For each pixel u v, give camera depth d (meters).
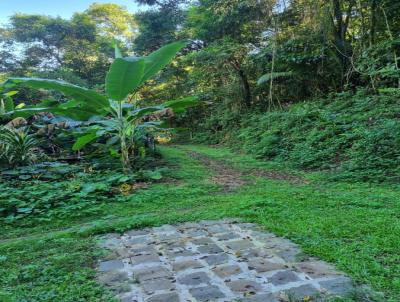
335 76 11.62
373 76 9.90
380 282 2.22
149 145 9.21
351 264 2.48
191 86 18.97
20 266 2.85
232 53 13.67
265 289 2.24
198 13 15.80
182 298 2.18
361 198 4.53
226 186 6.09
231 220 3.81
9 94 8.85
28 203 4.75
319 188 5.52
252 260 2.71
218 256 2.83
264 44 13.91
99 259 2.89
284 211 4.02
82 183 5.60
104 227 3.71
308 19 11.12
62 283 2.45
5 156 6.75
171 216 4.06
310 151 8.13
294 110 10.99
